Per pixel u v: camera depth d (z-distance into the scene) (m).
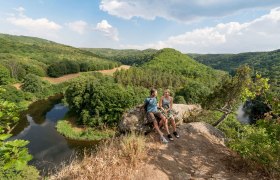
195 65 143.00
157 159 6.20
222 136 8.47
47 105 64.56
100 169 5.41
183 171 5.90
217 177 5.66
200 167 6.14
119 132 8.31
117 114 43.91
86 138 38.84
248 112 61.28
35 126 45.62
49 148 33.94
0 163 2.96
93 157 5.92
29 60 109.19
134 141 6.41
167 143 7.19
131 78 96.12
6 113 4.70
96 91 45.28
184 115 10.84
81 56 177.75
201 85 68.81
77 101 46.91
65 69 106.31
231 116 30.59
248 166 6.07
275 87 10.61
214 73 130.50
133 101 47.22
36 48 171.12
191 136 7.85
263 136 6.24
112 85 49.62
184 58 149.62
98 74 111.06
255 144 6.12
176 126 8.57
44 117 52.38
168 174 5.68
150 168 5.75
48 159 29.42
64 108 61.25
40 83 75.81
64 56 158.50
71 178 5.32
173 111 8.80
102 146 6.45
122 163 5.77
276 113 6.20
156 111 7.76
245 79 14.17
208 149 7.16
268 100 6.47
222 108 15.38
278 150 5.73
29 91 72.62
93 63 128.50
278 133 5.79
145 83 94.12
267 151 5.77
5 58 105.50
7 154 2.86
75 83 50.97
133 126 8.19
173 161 6.25
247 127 9.98
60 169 5.82
